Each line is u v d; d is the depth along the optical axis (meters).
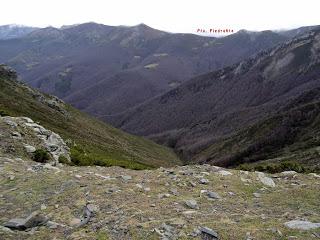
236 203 14.02
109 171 19.64
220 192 15.29
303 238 10.49
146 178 17.34
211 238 10.60
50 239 11.48
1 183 17.22
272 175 18.48
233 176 17.55
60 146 29.42
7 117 30.31
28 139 26.86
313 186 16.06
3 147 23.92
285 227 11.24
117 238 10.80
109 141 137.62
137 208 12.85
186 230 10.97
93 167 21.77
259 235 10.66
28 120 31.05
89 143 100.50
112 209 12.96
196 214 12.37
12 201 14.98
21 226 12.51
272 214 12.86
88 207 13.07
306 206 13.63
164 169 19.62
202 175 17.56
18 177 17.94
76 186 15.75
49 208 13.77
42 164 21.70
